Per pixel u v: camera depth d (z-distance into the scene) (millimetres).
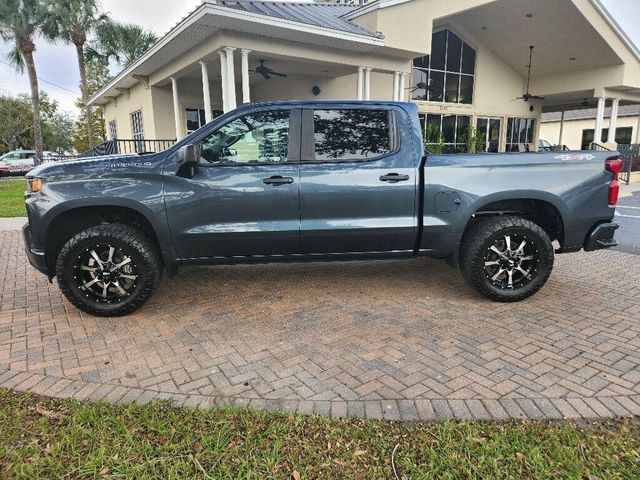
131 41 24547
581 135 32812
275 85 14773
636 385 2924
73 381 3020
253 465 2213
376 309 4320
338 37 10195
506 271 4398
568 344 3537
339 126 4215
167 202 3994
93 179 3939
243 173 4059
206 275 5445
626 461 2217
